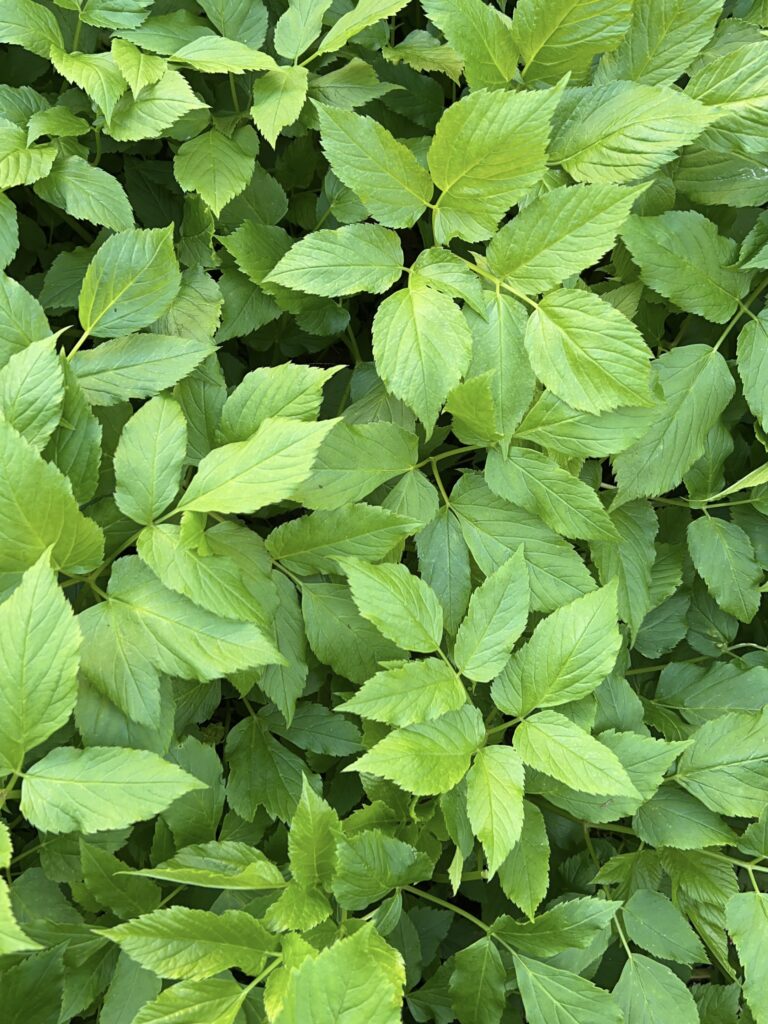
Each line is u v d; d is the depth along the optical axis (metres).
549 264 0.51
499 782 0.49
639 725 0.55
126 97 0.51
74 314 0.54
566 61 0.53
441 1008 0.54
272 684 0.50
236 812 0.52
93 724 0.47
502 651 0.51
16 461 0.44
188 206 0.53
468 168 0.50
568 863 0.57
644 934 0.54
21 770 0.45
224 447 0.47
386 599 0.49
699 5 0.53
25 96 0.52
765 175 0.55
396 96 0.57
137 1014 0.45
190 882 0.47
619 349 0.50
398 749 0.48
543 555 0.52
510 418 0.51
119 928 0.45
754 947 0.53
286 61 0.55
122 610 0.47
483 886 0.57
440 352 0.49
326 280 0.50
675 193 0.56
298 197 0.57
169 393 0.51
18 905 0.49
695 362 0.54
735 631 0.61
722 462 0.57
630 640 0.57
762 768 0.54
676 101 0.51
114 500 0.49
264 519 0.55
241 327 0.53
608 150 0.52
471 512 0.53
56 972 0.47
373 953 0.47
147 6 0.53
